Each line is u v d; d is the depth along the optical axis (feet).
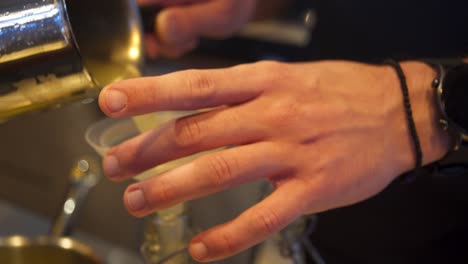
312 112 1.44
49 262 1.91
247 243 1.39
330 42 2.75
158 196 1.35
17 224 2.63
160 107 1.34
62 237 1.97
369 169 1.49
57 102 1.46
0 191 3.13
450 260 2.24
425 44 2.47
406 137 1.56
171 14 2.13
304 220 1.64
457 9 2.36
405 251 2.31
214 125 1.38
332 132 1.45
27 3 1.36
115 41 1.47
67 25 1.37
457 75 1.56
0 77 1.37
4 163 3.16
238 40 3.43
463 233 2.21
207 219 1.77
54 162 2.97
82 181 2.05
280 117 1.41
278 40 3.34
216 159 1.37
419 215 2.28
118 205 2.52
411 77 1.61
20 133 3.05
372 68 1.58
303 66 1.51
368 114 1.51
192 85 1.36
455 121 1.57
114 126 1.56
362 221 2.36
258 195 1.71
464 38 2.37
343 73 1.54
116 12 1.48
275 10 3.05
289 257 1.64
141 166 1.37
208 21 2.26
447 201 2.22
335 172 1.45
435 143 1.60
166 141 1.36
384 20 2.55
